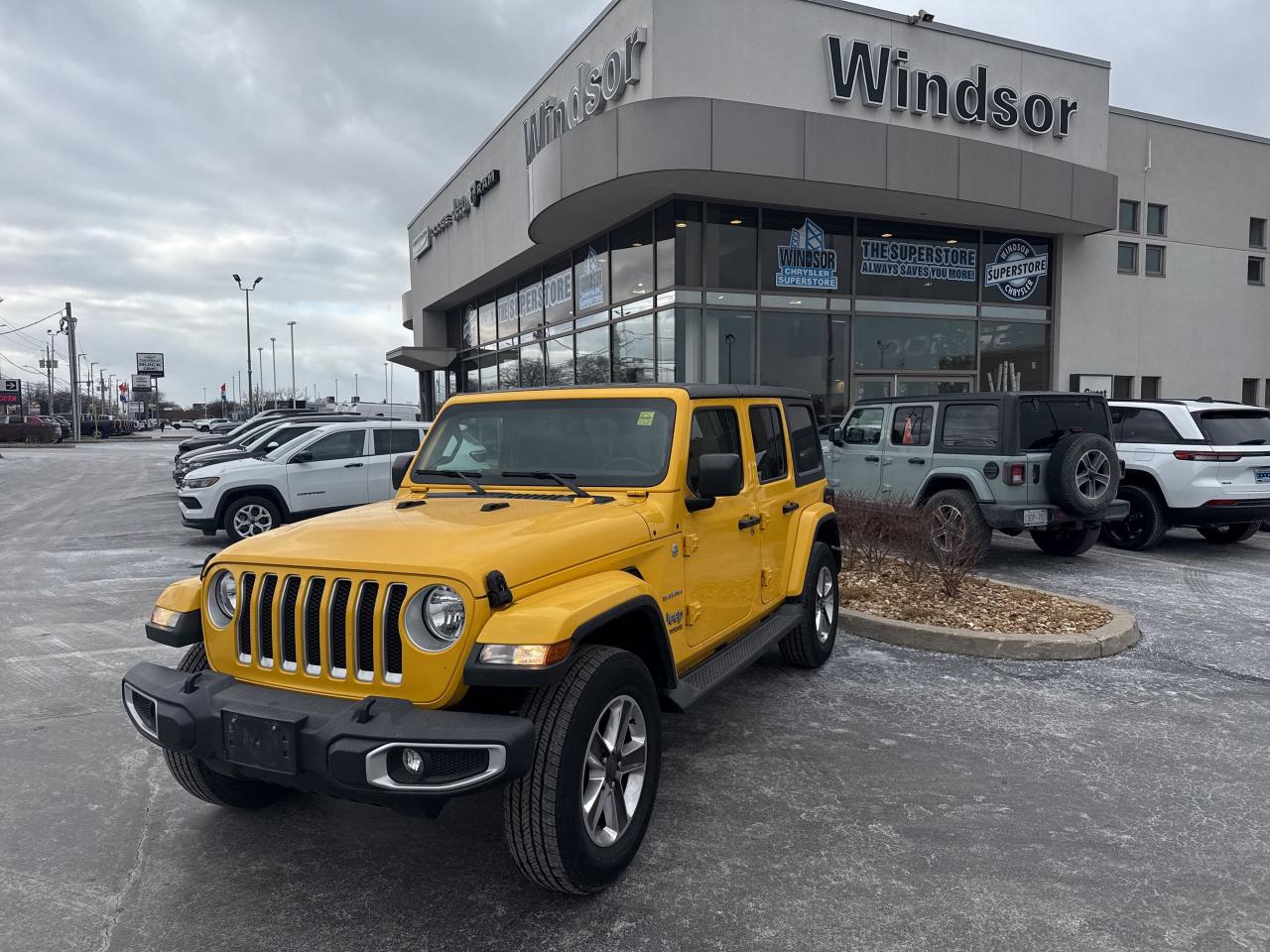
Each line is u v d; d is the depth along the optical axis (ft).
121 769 13.96
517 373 74.59
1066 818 12.07
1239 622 22.75
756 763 13.91
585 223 54.65
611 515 11.57
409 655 9.22
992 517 28.27
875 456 32.99
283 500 37.42
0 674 18.85
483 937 9.45
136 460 107.14
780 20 48.11
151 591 27.63
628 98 47.16
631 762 10.72
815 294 53.98
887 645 20.56
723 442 14.39
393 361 98.43
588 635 10.64
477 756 8.68
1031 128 56.13
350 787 8.66
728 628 14.39
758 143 43.93
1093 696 17.01
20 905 10.11
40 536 40.52
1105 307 64.64
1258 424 32.35
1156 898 10.10
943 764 13.87
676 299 49.55
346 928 9.64
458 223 79.05
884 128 47.01
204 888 10.48
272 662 9.99
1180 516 31.76
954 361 59.57
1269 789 12.97
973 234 59.41
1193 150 68.03
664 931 9.52
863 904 9.99
